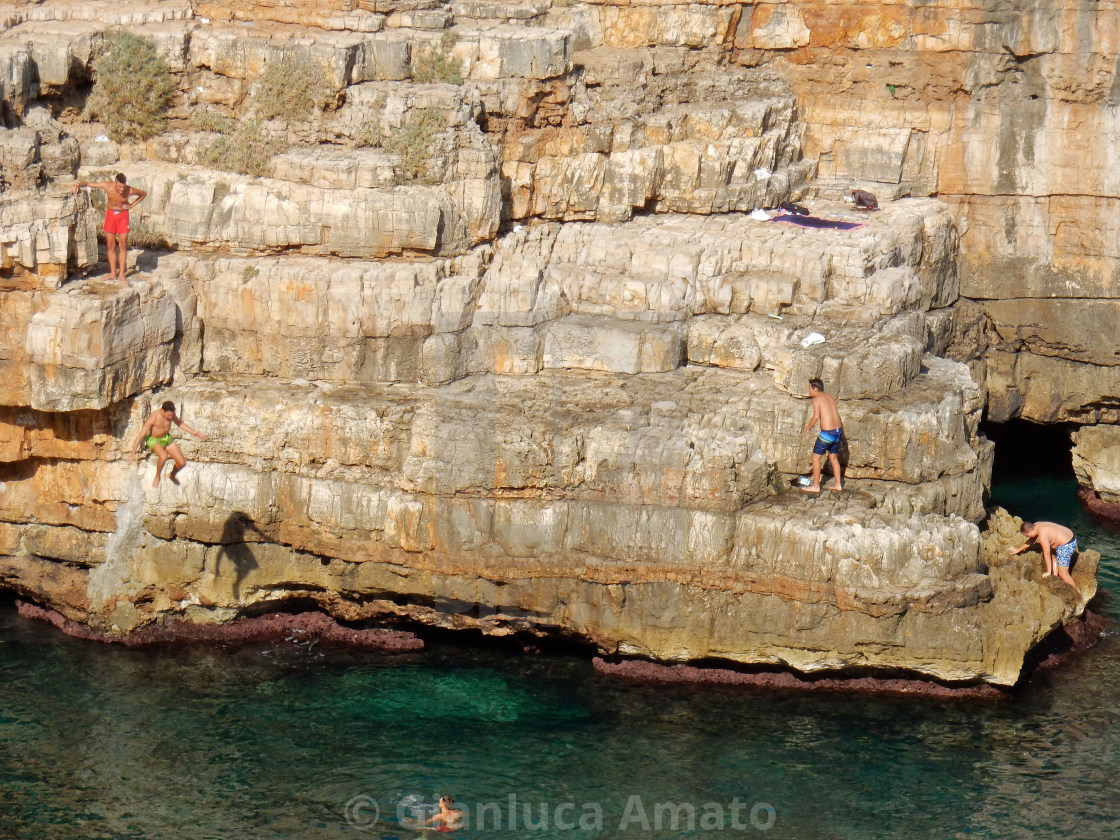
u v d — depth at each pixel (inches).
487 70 1815.9
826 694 1542.8
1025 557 1643.7
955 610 1503.4
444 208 1684.3
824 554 1508.4
